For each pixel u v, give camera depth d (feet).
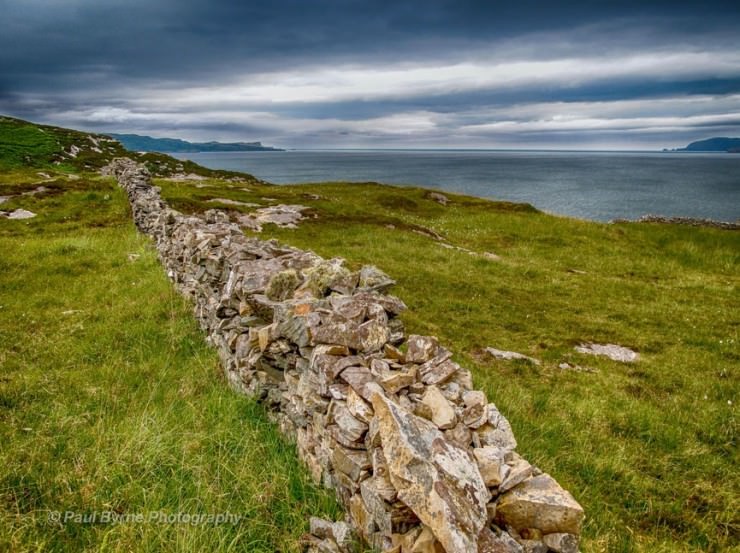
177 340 35.35
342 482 17.33
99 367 30.37
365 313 22.39
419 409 16.75
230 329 29.86
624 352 49.93
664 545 21.54
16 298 44.96
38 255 60.34
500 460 14.67
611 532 21.74
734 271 96.89
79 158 295.69
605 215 338.75
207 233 43.14
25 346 33.50
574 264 94.79
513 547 12.42
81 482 18.26
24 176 165.58
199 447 20.97
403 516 14.28
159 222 63.31
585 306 64.69
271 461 20.85
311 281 27.37
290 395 23.06
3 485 17.75
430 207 152.56
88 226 84.94
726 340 54.19
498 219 132.05
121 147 364.38
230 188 151.53
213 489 18.40
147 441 20.40
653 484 26.76
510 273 79.20
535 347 49.24
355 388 17.49
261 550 16.02
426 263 80.64
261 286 28.50
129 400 25.98
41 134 318.86
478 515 12.57
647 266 95.30
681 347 51.90
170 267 51.90
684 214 345.92
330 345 20.15
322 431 19.03
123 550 15.30
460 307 59.36
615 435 32.12
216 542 15.90
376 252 84.38
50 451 20.27
